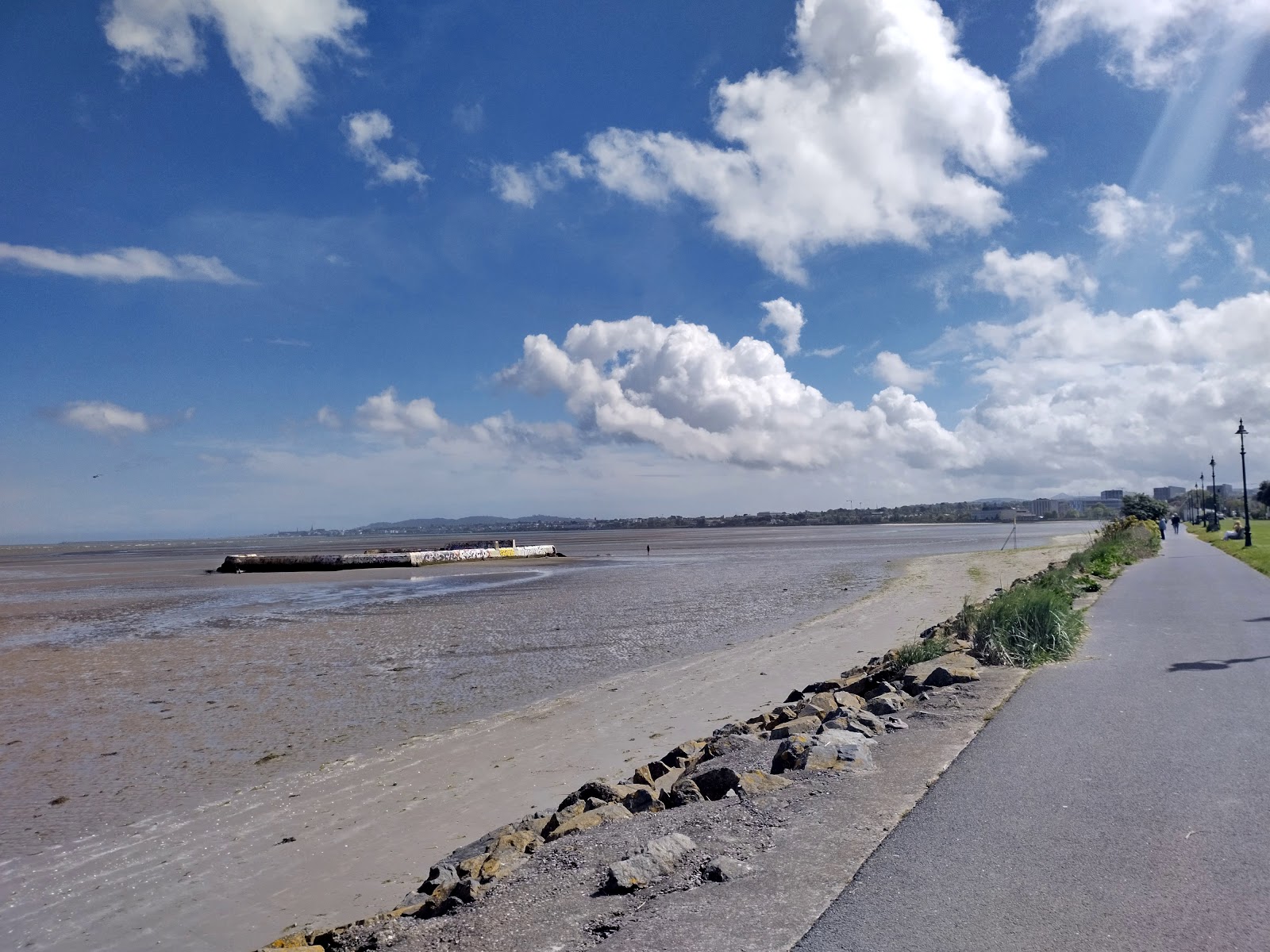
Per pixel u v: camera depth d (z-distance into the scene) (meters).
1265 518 128.50
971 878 4.45
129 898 7.16
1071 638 12.27
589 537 178.25
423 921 5.25
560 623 24.38
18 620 29.67
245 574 57.56
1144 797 5.66
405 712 13.62
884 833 5.17
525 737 11.66
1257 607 16.95
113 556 121.38
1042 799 5.68
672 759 9.27
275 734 12.53
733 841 5.26
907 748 7.17
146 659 19.95
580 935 4.23
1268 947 3.67
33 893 7.34
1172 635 13.28
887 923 3.97
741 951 3.78
